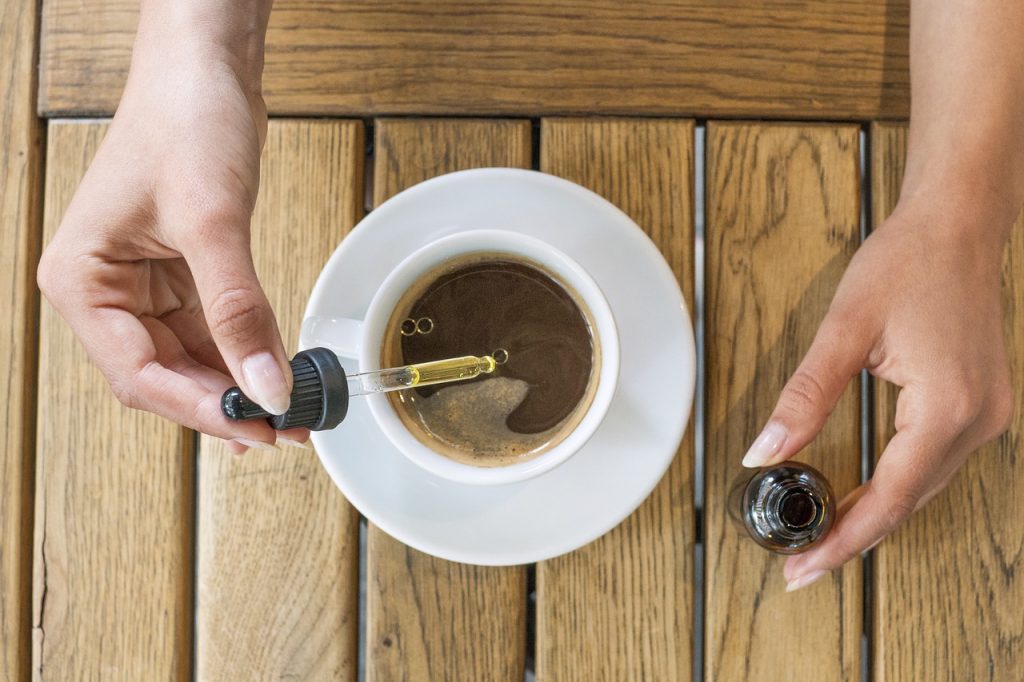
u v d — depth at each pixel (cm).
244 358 43
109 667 53
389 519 50
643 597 53
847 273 52
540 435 51
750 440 54
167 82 47
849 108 54
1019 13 51
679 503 53
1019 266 54
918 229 51
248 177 47
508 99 54
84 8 54
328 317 50
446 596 53
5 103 54
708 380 54
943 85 51
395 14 54
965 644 54
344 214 54
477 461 51
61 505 53
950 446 50
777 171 54
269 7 50
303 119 54
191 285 50
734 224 54
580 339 51
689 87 54
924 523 54
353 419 51
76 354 53
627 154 54
